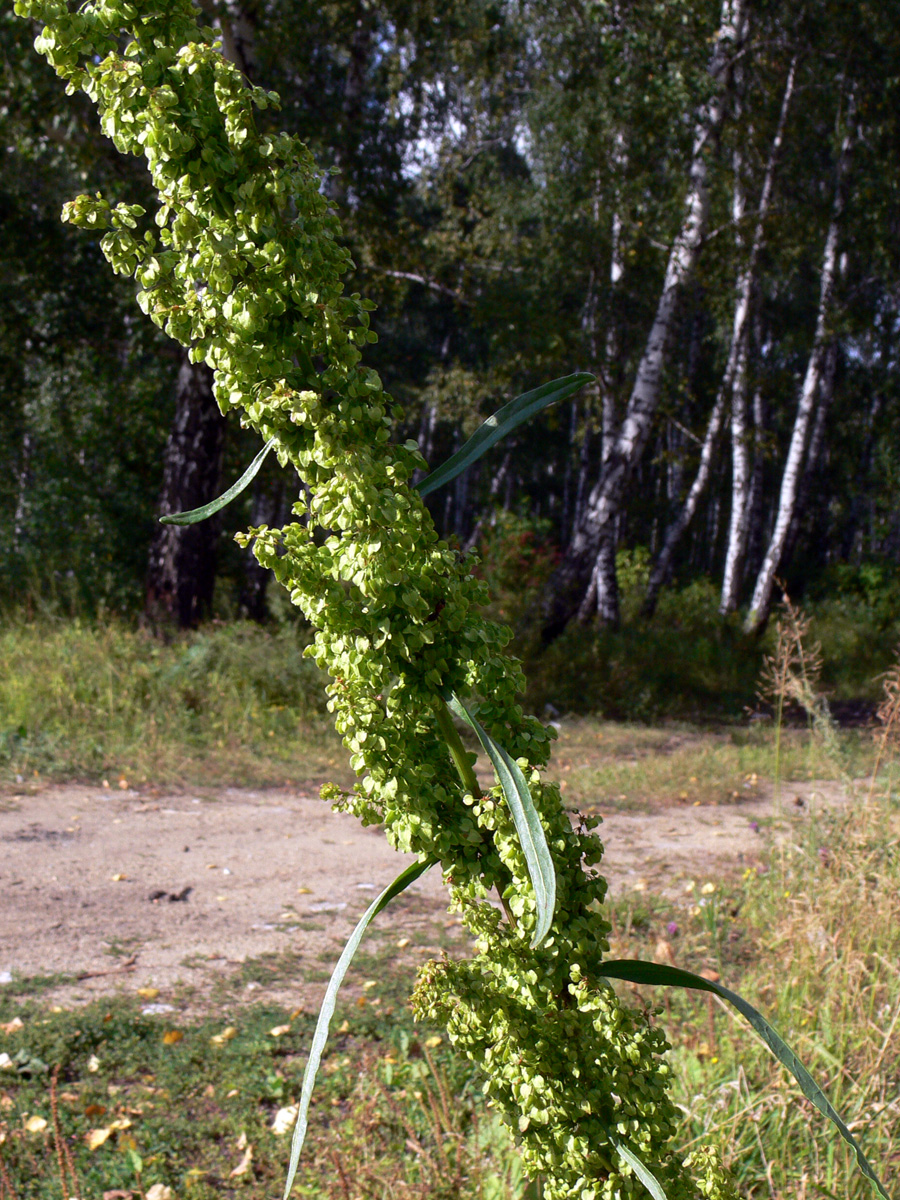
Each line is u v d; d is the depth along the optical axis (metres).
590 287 17.58
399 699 1.22
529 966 1.29
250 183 1.11
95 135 11.07
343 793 1.31
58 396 14.86
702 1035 3.11
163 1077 3.16
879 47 15.70
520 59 18.88
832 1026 2.96
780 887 4.50
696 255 13.89
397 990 3.88
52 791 6.51
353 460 1.11
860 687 14.36
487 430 1.29
